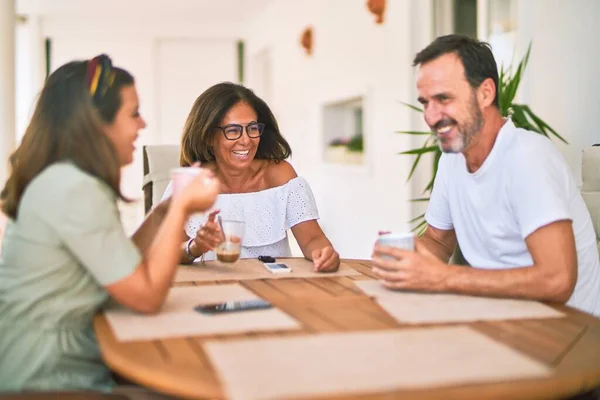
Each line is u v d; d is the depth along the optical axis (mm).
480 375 1043
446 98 1727
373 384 1005
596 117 3033
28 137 1483
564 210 1615
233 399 957
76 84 1460
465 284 1585
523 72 3504
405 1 4723
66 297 1399
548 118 3348
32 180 1445
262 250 2445
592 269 1832
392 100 5043
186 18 10117
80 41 10328
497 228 1821
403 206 4879
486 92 1748
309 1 7285
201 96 2422
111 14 9742
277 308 1484
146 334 1279
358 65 5773
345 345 1199
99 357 1452
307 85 7480
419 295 1605
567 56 3197
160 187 3012
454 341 1224
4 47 4766
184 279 1838
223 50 10695
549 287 1554
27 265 1384
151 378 1054
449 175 2004
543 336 1269
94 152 1440
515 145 1747
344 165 6277
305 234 2432
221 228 1986
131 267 1382
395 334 1270
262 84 10328
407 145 4742
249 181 2514
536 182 1666
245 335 1271
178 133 10680
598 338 1256
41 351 1376
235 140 2352
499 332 1294
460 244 1982
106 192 1420
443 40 1752
